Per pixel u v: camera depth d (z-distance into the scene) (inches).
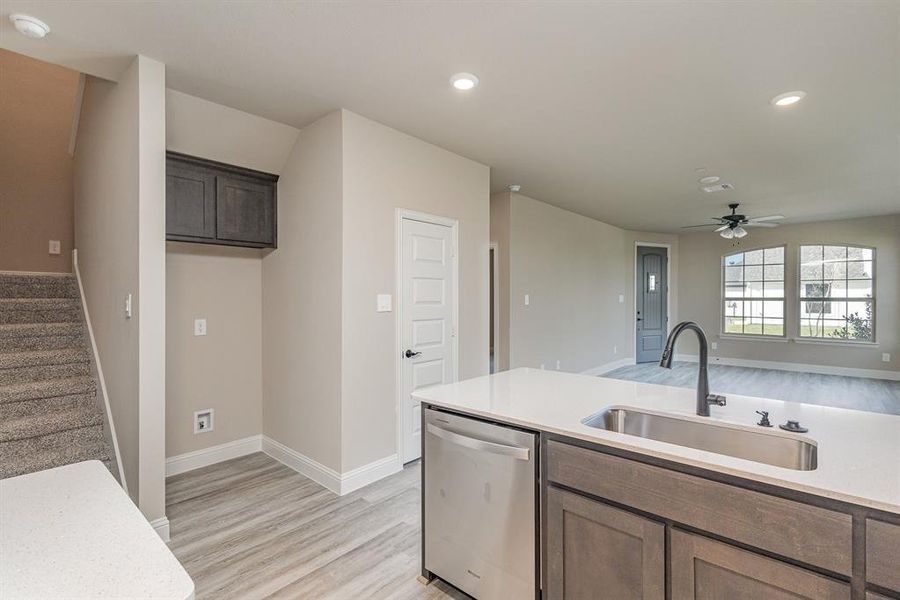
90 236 126.5
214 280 133.5
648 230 322.0
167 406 124.2
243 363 139.7
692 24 78.6
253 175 130.6
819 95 106.5
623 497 54.1
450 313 146.8
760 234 307.0
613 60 91.1
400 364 128.9
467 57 90.2
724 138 135.1
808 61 91.2
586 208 244.7
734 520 46.2
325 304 117.8
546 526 61.9
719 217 269.0
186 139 114.5
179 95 105.9
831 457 48.8
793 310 293.9
